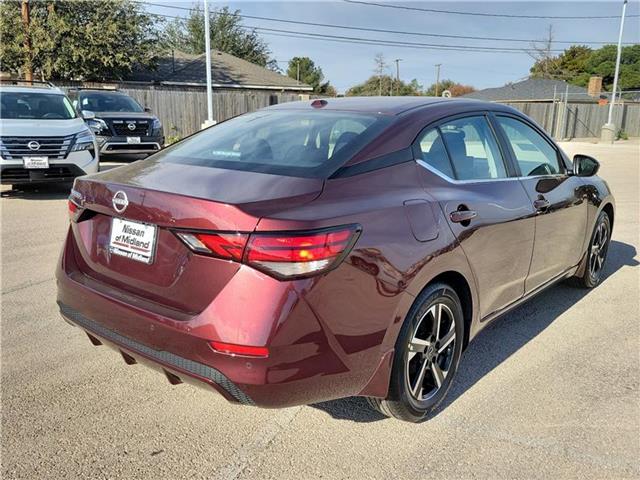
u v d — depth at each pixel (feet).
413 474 8.56
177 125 74.84
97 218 9.55
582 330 14.06
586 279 16.70
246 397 7.66
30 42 76.84
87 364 11.72
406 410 9.48
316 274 7.60
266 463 8.75
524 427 9.86
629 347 13.12
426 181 9.91
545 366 12.14
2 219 24.52
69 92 48.47
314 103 12.07
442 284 9.72
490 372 11.83
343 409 10.34
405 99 11.91
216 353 7.61
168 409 10.18
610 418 10.18
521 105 121.08
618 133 117.80
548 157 14.25
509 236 11.52
